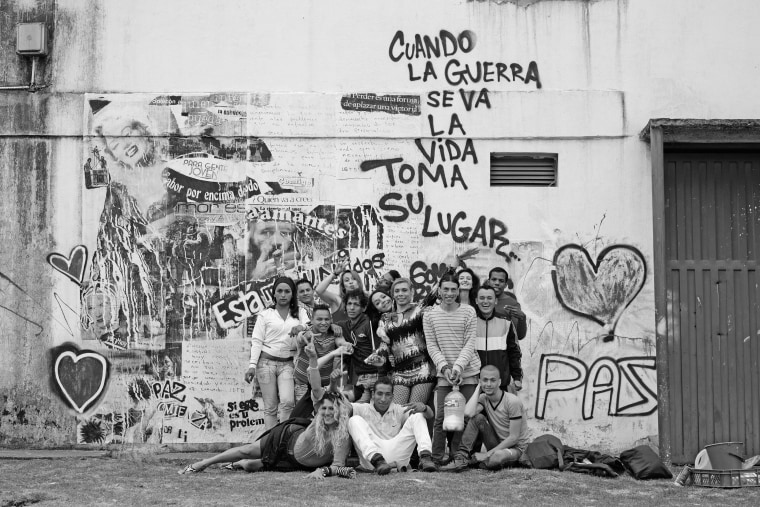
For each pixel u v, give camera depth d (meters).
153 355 11.02
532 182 11.17
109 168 11.19
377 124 11.17
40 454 10.60
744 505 8.31
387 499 8.19
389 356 9.88
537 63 11.20
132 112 11.21
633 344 10.91
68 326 11.06
